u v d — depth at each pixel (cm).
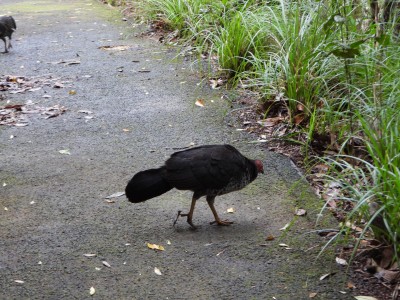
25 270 318
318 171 425
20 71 632
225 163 343
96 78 608
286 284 308
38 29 830
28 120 507
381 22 456
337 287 306
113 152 449
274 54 516
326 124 457
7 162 434
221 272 317
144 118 509
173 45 708
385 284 308
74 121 505
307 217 365
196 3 701
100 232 350
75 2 1049
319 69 477
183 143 463
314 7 512
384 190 319
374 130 368
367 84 413
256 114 511
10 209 374
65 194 390
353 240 340
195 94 559
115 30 807
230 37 582
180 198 388
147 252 333
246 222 362
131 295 300
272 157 443
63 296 299
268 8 566
